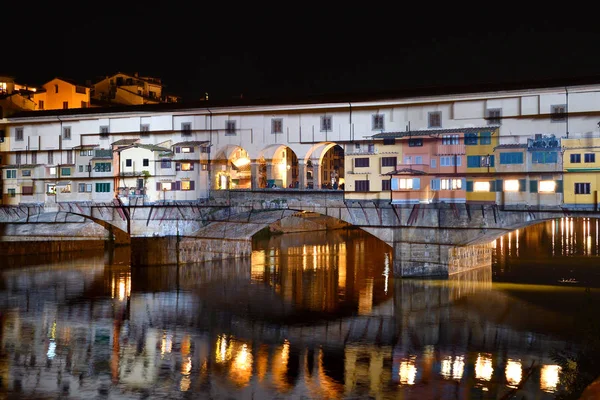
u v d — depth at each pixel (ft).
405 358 114.62
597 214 160.86
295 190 196.95
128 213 218.59
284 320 143.02
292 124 202.90
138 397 96.89
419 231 183.93
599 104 162.91
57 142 234.17
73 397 96.94
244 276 204.85
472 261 204.13
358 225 190.08
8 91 296.51
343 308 154.81
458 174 180.75
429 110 184.65
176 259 221.05
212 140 215.10
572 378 94.63
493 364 110.63
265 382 102.94
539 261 237.66
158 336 130.00
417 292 171.12
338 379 104.17
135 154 222.07
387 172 191.11
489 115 176.45
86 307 156.76
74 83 291.38
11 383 102.58
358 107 193.26
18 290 178.50
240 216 207.62
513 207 170.71
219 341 126.41
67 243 266.36
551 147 168.25
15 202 241.14
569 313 146.30
